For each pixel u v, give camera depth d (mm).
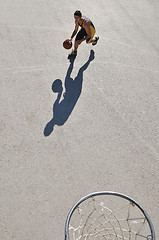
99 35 8828
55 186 5660
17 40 8367
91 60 8070
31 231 5090
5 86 7219
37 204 5402
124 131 6664
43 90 7230
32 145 6223
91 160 6102
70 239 5035
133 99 7312
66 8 9609
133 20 9547
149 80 7805
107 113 6957
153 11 10031
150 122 6902
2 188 5551
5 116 6656
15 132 6402
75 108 6961
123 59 8250
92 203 5516
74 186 5695
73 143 6340
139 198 5633
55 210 5359
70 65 7871
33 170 5848
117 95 7348
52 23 9016
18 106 6863
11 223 5145
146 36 9055
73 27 8969
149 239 5125
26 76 7480
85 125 6672
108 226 5238
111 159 6156
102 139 6469
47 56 8031
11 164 5895
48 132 6465
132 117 6945
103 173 5930
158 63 8305
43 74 7574
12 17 9055
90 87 7430
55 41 8453
